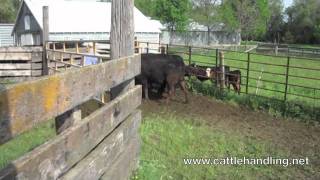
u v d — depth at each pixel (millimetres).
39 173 2154
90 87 3174
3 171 1835
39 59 15945
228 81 12922
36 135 6676
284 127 9109
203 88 12477
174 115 9633
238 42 58469
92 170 3104
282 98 11742
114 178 3857
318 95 15078
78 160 2840
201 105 10938
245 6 59625
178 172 5836
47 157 2258
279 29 74562
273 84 17734
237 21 58438
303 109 10109
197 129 8422
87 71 3076
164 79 11328
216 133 8211
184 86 11344
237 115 10016
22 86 2035
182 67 11289
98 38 29922
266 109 10609
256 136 8211
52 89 2412
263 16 61562
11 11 54625
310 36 70750
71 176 2609
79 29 29109
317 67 28031
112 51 4852
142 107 10359
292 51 37906
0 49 15438
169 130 8070
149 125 8250
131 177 4770
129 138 4664
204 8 57406
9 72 15594
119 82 4148
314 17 70812
